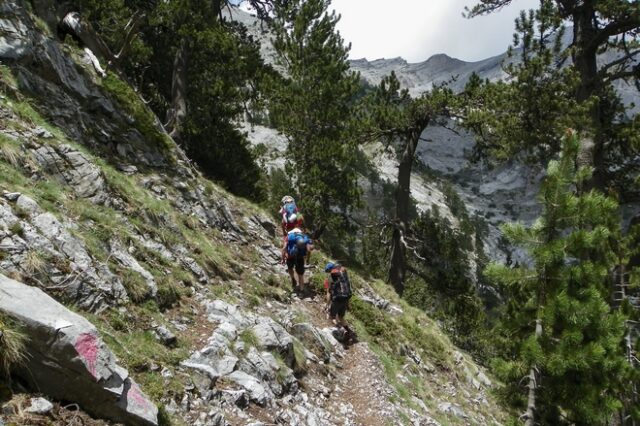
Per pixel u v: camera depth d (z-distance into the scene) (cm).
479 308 2166
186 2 1666
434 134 13325
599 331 730
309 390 731
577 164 1591
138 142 1177
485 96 1916
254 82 2036
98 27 1641
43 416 363
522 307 816
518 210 10988
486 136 2083
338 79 2019
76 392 393
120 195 858
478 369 1511
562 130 1536
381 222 2350
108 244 675
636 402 990
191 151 1891
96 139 1048
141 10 1798
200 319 707
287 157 2059
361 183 8081
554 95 1614
